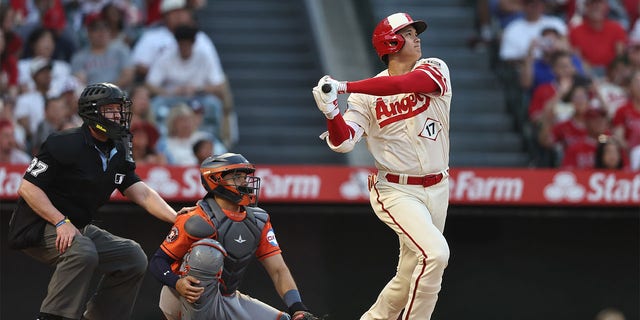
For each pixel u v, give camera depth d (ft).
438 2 157.99
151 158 110.93
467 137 138.41
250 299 67.15
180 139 115.24
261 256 67.05
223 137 126.41
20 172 93.30
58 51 131.23
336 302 99.50
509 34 141.28
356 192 97.04
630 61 135.85
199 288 62.64
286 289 66.95
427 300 67.92
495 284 101.81
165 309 66.64
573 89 124.16
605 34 142.51
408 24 68.23
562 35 135.13
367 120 69.21
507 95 142.92
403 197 68.90
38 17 135.74
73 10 140.05
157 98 124.06
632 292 103.19
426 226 67.67
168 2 133.28
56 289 66.69
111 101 67.15
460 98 142.82
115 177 69.31
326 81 64.54
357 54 148.56
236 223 64.64
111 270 69.97
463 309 101.50
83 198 68.23
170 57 125.49
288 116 141.69
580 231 102.68
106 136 68.13
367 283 99.96
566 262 102.58
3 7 125.49
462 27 154.40
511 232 101.91
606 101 131.95
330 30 153.69
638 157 120.37
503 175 98.48
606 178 99.35
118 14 131.23
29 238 68.08
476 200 98.32
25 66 124.47
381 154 69.46
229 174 64.13
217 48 151.12
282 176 96.48
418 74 66.49
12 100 118.93
